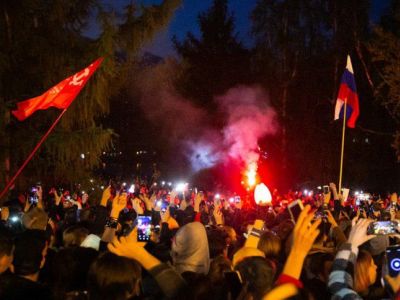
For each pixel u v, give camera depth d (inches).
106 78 733.3
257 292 150.1
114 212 225.3
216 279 177.9
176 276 138.1
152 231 285.4
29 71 732.7
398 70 1096.8
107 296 130.7
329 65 1433.3
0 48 703.1
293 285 113.7
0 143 690.8
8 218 324.8
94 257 163.5
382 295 181.0
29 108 369.7
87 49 727.7
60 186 792.3
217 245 237.5
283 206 463.8
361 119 1477.6
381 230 204.2
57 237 296.4
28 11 723.4
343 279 149.4
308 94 1460.4
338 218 347.9
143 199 346.3
